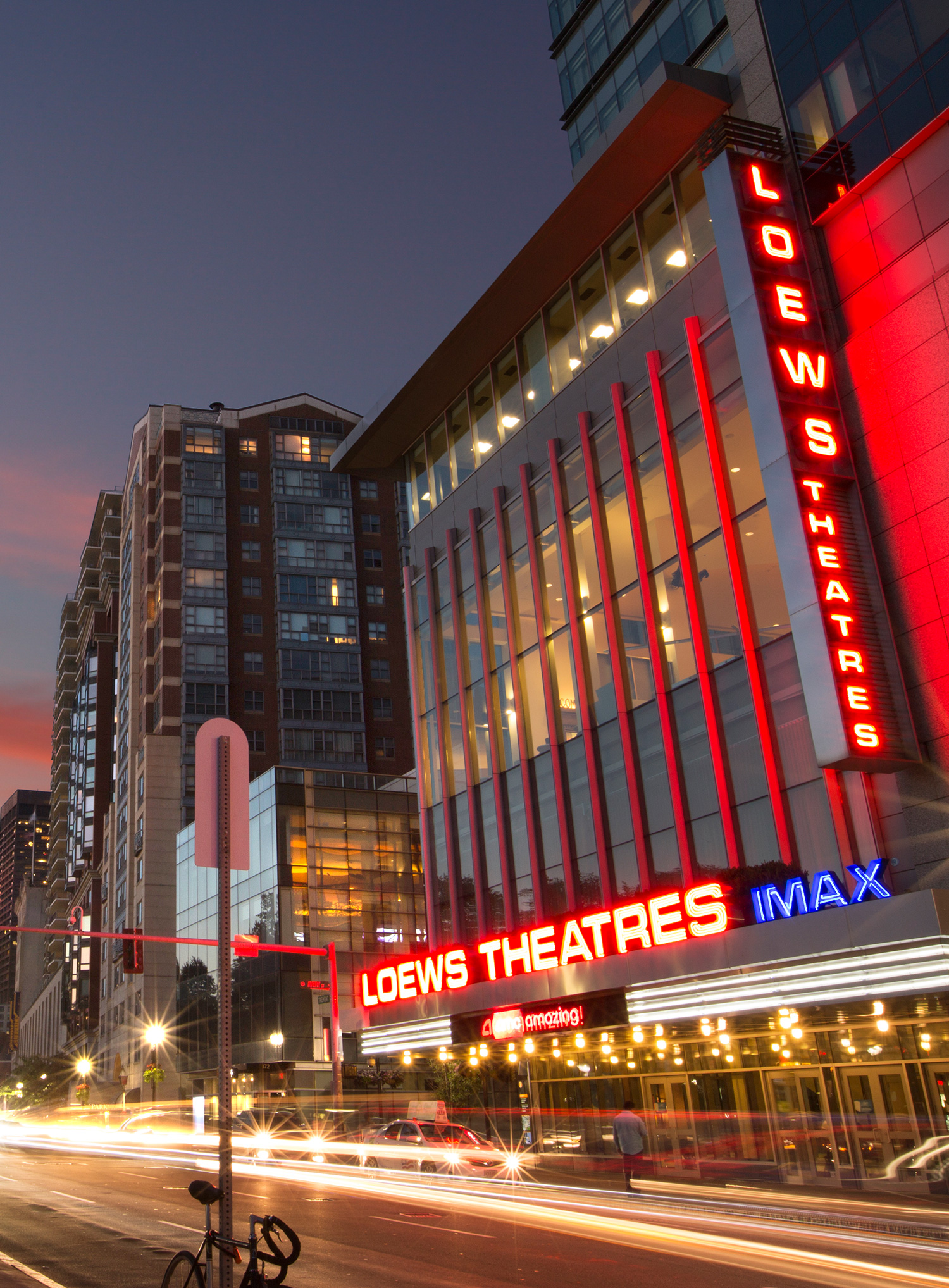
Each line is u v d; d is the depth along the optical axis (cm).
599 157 3456
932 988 2177
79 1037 12788
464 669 4409
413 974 3984
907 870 2484
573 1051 3509
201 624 10175
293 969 6956
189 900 8569
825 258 2888
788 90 3052
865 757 2439
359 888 7388
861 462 2708
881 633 2592
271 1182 2898
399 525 11300
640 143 3406
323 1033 6900
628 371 3619
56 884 16225
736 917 2722
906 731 2505
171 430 10794
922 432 2566
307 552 10800
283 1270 786
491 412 4456
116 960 10412
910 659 2530
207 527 10519
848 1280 1265
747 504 3038
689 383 3306
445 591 4625
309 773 7544
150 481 11081
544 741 3872
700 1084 2992
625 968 2950
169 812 9431
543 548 4003
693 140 3412
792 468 2652
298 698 10188
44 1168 3581
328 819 7475
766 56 3139
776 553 2838
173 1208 2155
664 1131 3089
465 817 4297
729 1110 2877
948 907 2202
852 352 2767
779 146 3048
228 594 10394
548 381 4097
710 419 3180
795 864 2761
